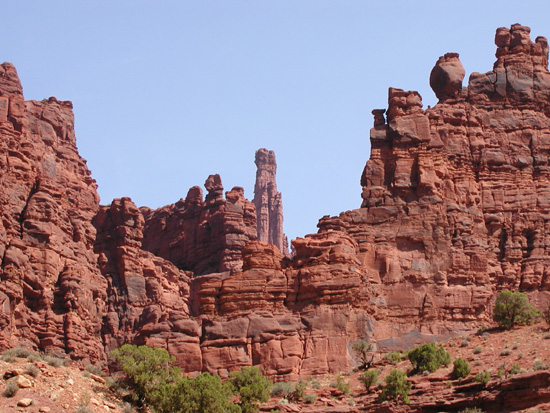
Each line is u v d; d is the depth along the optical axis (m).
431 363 107.31
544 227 129.38
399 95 133.88
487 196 130.62
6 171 134.12
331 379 111.88
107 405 89.00
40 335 124.62
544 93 136.88
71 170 157.12
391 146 131.25
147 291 142.62
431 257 125.12
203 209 163.88
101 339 135.62
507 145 133.50
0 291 121.19
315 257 120.50
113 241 145.12
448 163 131.12
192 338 115.44
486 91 136.25
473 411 96.62
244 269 121.06
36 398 84.50
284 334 115.81
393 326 120.56
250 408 101.56
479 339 114.38
